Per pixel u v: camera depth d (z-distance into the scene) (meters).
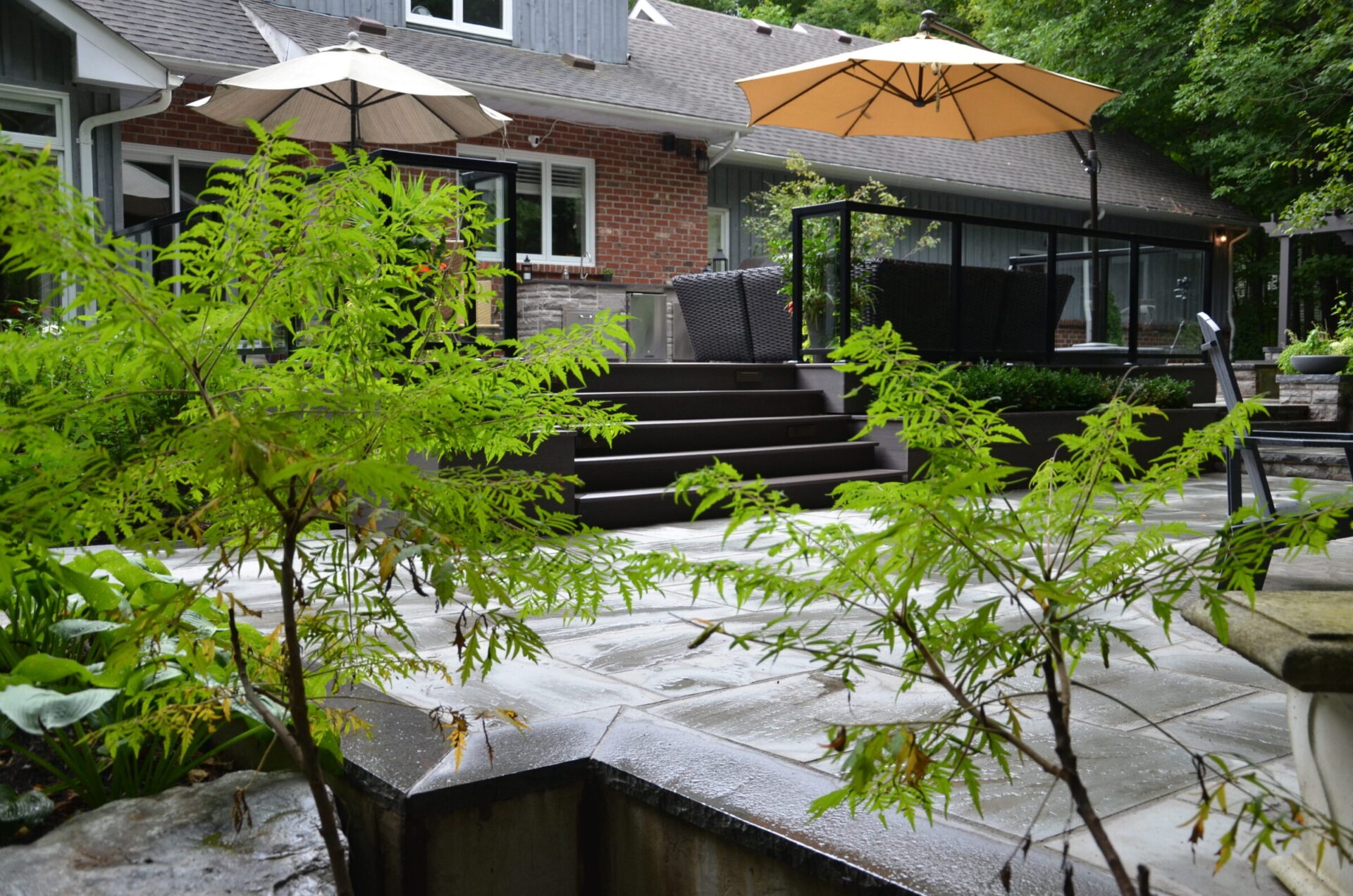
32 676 1.63
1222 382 3.16
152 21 9.76
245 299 1.20
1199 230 19.69
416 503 1.21
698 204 13.27
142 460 1.12
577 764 1.94
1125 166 19.59
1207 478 8.48
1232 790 1.92
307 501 1.17
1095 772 2.01
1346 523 2.57
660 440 6.72
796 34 18.05
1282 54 16.47
